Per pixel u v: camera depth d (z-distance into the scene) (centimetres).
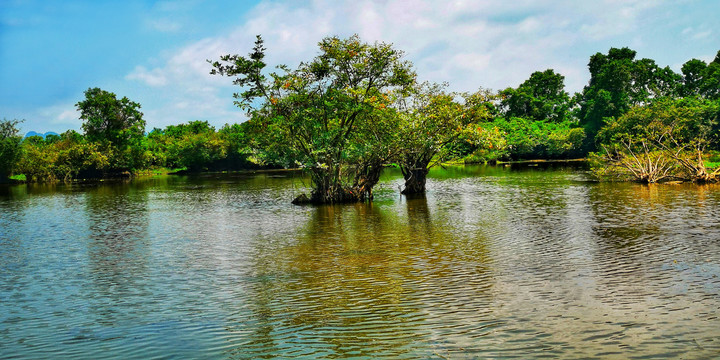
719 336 1039
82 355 1038
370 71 3716
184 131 14388
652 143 5450
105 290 1547
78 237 2581
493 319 1173
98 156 9400
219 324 1202
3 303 1433
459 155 4469
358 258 1891
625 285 1423
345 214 3203
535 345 1017
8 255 2134
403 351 1008
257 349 1043
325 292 1444
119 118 10150
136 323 1228
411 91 3988
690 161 4822
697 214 2703
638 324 1117
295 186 6041
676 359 939
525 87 15938
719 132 8788
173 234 2606
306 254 1998
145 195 5269
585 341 1031
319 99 3681
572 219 2703
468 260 1797
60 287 1597
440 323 1158
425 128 3862
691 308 1212
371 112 3666
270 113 3688
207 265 1853
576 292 1368
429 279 1551
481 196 4116
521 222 2661
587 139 12500
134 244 2342
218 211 3597
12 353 1056
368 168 4288
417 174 4394
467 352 994
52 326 1224
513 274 1581
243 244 2262
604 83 12750
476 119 4038
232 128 12950
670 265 1634
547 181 5588
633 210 2958
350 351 1016
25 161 8744
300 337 1101
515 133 12306
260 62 3550
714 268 1577
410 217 2980
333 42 3662
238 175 9575
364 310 1270
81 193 5791
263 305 1340
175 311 1312
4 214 3719
